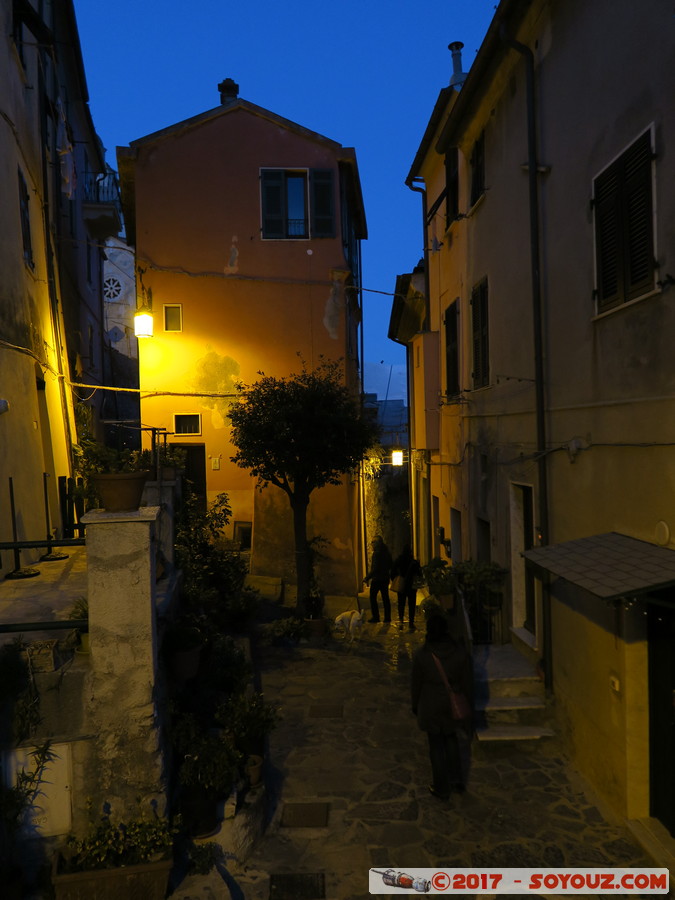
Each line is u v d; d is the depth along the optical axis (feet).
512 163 27.68
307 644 35.29
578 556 17.89
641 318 17.44
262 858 17.19
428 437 44.68
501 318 29.53
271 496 48.70
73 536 34.30
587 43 20.36
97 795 15.20
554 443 23.59
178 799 16.62
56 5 43.11
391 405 117.19
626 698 17.66
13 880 14.21
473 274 34.32
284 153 50.65
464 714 19.92
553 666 23.57
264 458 36.63
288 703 27.17
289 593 45.09
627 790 17.78
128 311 82.38
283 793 20.30
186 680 19.27
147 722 15.25
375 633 38.04
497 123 29.60
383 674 30.60
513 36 26.04
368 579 41.01
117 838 14.70
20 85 32.35
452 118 33.81
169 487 26.76
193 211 50.11
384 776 21.24
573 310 21.79
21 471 27.68
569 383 22.21
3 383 26.63
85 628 15.67
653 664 17.46
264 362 50.34
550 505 24.03
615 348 18.92
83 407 44.19
